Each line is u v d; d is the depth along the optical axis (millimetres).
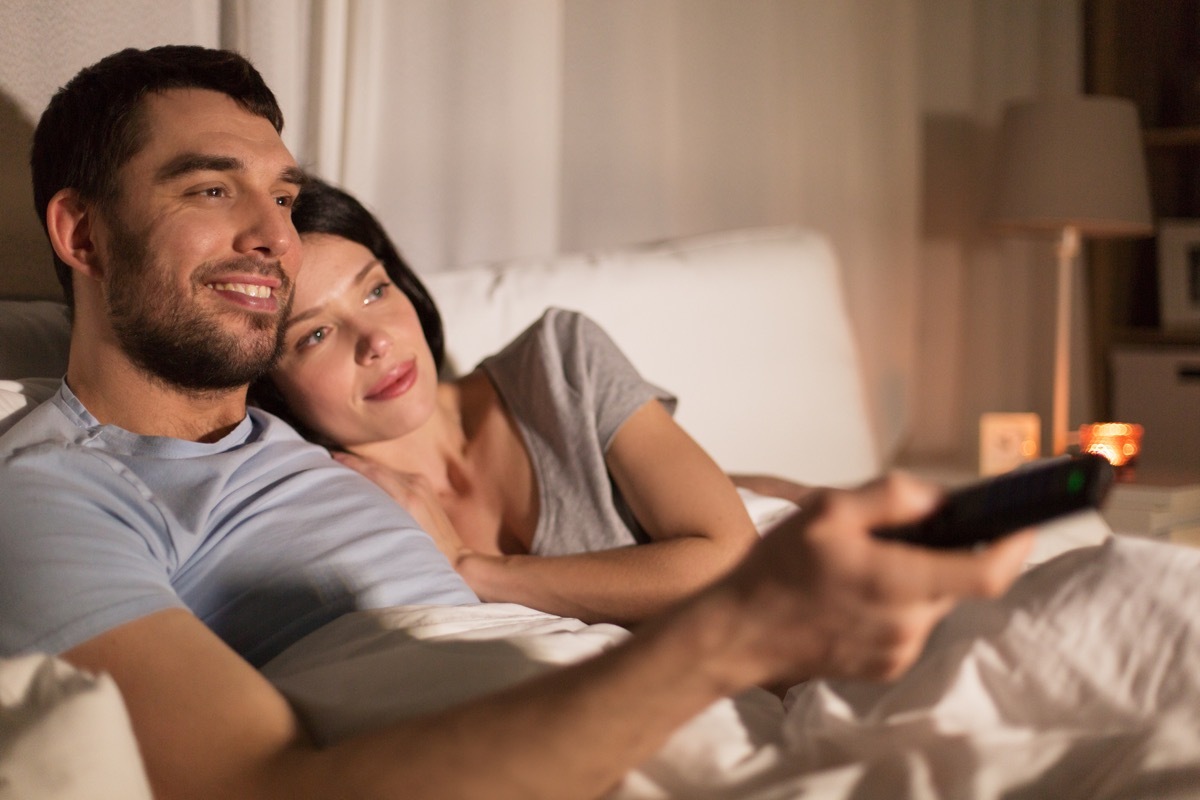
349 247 1251
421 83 1950
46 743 609
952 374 3135
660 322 1868
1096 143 2600
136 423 1001
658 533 1254
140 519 897
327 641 859
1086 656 658
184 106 990
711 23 2516
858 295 2830
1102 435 2164
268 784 675
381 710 723
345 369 1231
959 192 3111
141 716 725
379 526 1013
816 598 486
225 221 985
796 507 1412
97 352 993
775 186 2656
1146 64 3238
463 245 2035
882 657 497
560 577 1184
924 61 3035
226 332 979
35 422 948
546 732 575
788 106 2668
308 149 1692
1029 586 725
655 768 658
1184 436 2947
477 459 1358
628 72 2369
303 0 1671
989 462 2434
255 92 1055
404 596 964
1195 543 1979
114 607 768
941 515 507
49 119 1014
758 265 2041
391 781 615
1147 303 3293
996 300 3162
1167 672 637
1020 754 621
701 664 529
